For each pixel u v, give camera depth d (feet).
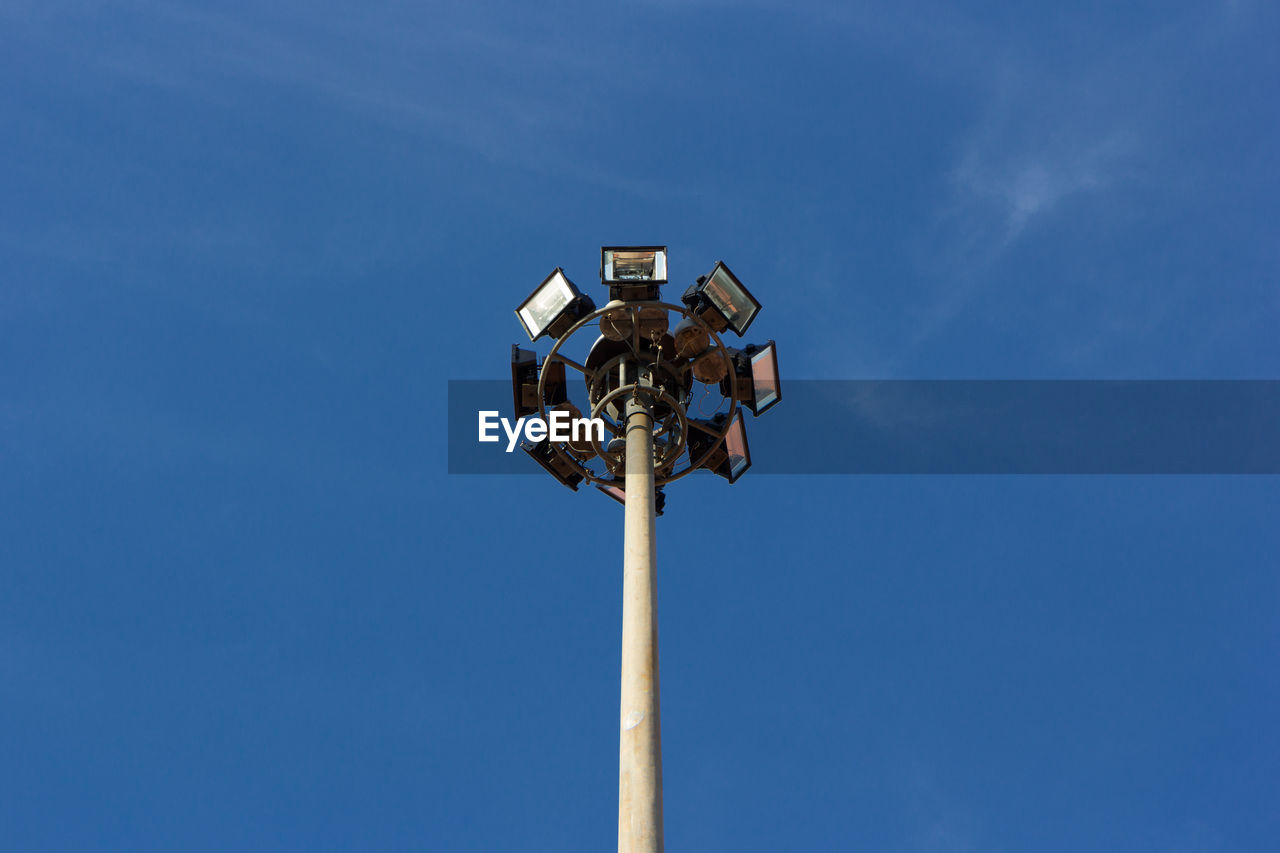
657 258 61.77
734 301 61.21
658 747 44.19
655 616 48.57
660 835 41.88
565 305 61.46
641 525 52.75
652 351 61.82
